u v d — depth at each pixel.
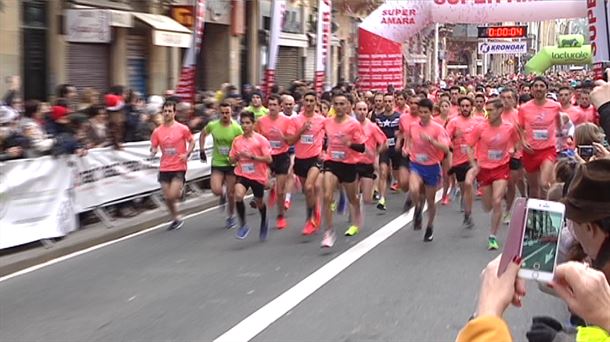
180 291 8.80
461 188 13.59
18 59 17.22
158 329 7.37
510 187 13.19
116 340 7.06
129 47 22.11
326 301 8.27
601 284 1.95
